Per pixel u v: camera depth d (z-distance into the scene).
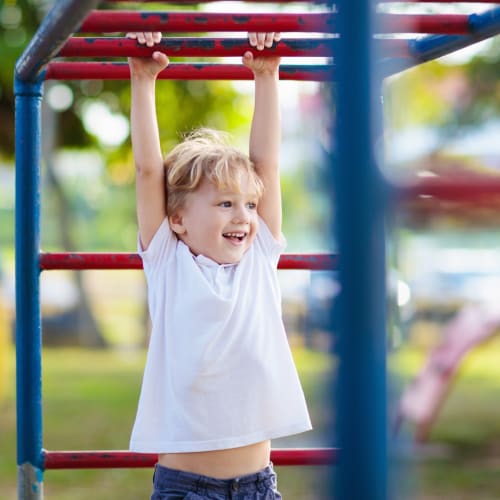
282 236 4.18
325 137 2.24
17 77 4.23
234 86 16.80
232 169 3.93
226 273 3.96
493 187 2.16
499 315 10.51
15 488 8.16
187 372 3.82
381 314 2.04
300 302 21.03
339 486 2.04
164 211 4.06
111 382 15.70
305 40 3.85
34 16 15.25
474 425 11.02
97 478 8.86
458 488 7.93
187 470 3.81
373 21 2.05
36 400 4.18
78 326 24.38
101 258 4.20
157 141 4.01
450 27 3.56
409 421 11.01
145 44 3.78
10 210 30.86
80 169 30.73
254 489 3.83
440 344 10.64
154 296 4.00
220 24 3.35
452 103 17.08
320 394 2.29
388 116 4.06
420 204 2.26
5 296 15.10
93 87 17.12
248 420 3.82
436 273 22.62
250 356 3.86
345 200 2.04
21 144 4.23
